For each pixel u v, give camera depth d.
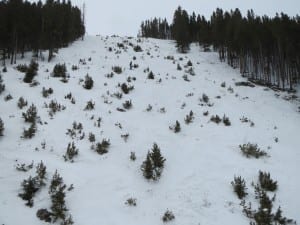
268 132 12.66
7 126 9.10
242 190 7.43
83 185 7.21
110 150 9.25
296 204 7.31
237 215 6.70
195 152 9.87
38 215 5.87
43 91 12.34
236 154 9.89
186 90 17.53
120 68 18.61
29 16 19.92
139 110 13.18
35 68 15.32
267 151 10.49
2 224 5.41
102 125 10.85
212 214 6.69
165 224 6.30
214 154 9.77
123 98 14.23
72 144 8.46
